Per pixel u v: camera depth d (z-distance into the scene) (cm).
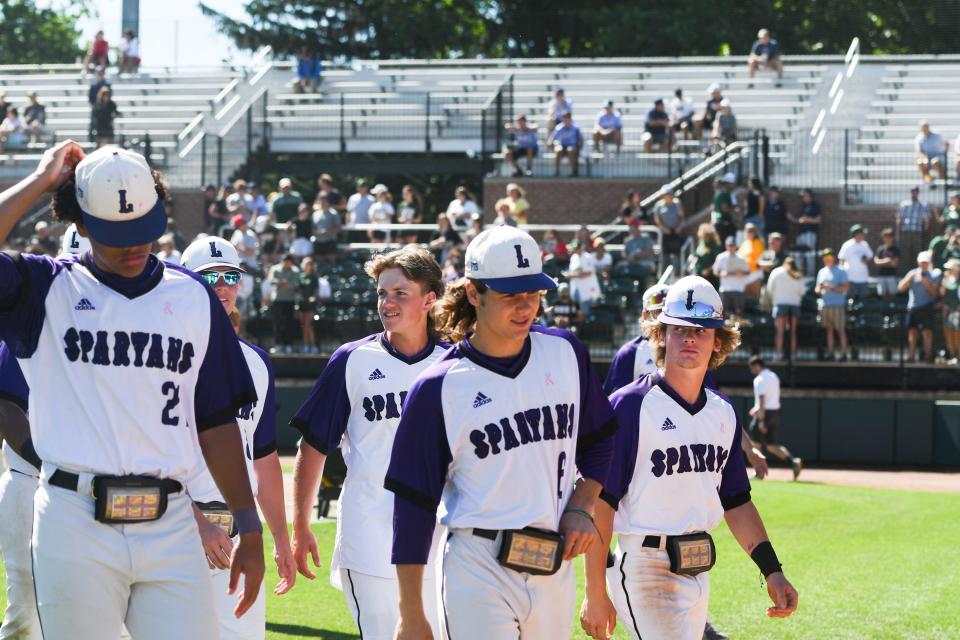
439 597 807
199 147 5569
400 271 1069
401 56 8194
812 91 5725
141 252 757
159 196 788
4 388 1015
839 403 3606
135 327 753
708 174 4656
